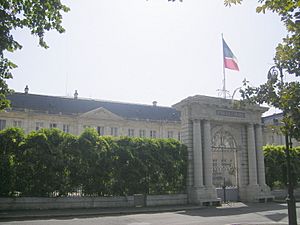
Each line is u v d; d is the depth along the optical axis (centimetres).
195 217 1964
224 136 3089
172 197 2720
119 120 6366
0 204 2170
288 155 1521
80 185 2419
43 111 5850
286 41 1098
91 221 1758
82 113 6081
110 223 1688
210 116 2930
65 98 6325
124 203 2520
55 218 1897
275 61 1184
